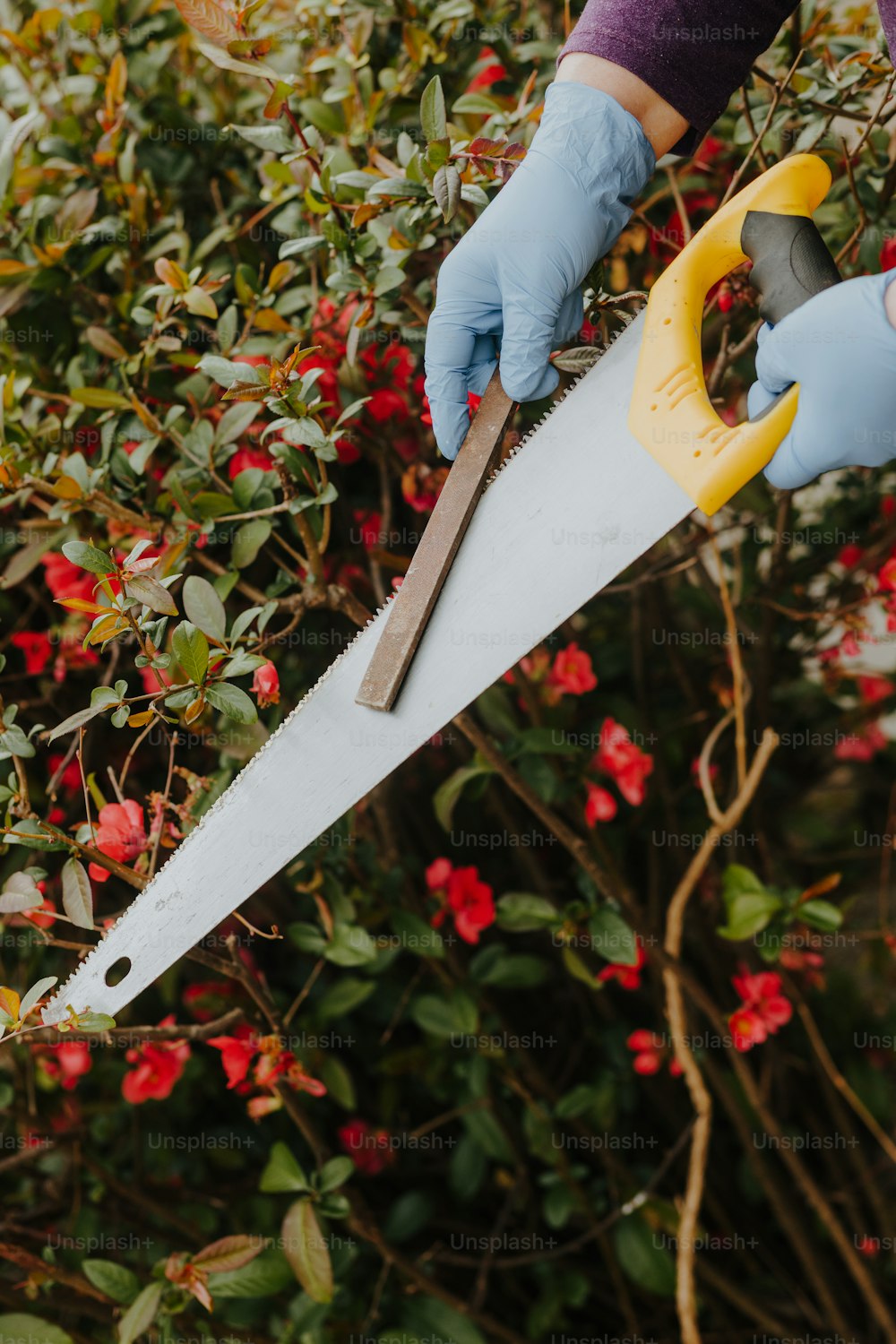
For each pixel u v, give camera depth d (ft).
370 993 4.57
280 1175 3.83
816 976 5.18
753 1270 5.00
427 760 5.03
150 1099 4.86
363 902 4.23
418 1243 4.96
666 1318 4.85
